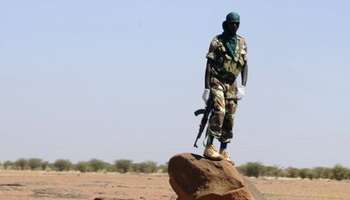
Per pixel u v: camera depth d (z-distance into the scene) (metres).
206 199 32.53
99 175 131.38
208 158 33.62
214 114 33.69
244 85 34.72
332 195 84.94
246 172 149.25
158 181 109.81
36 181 94.81
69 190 76.19
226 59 33.97
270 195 78.88
